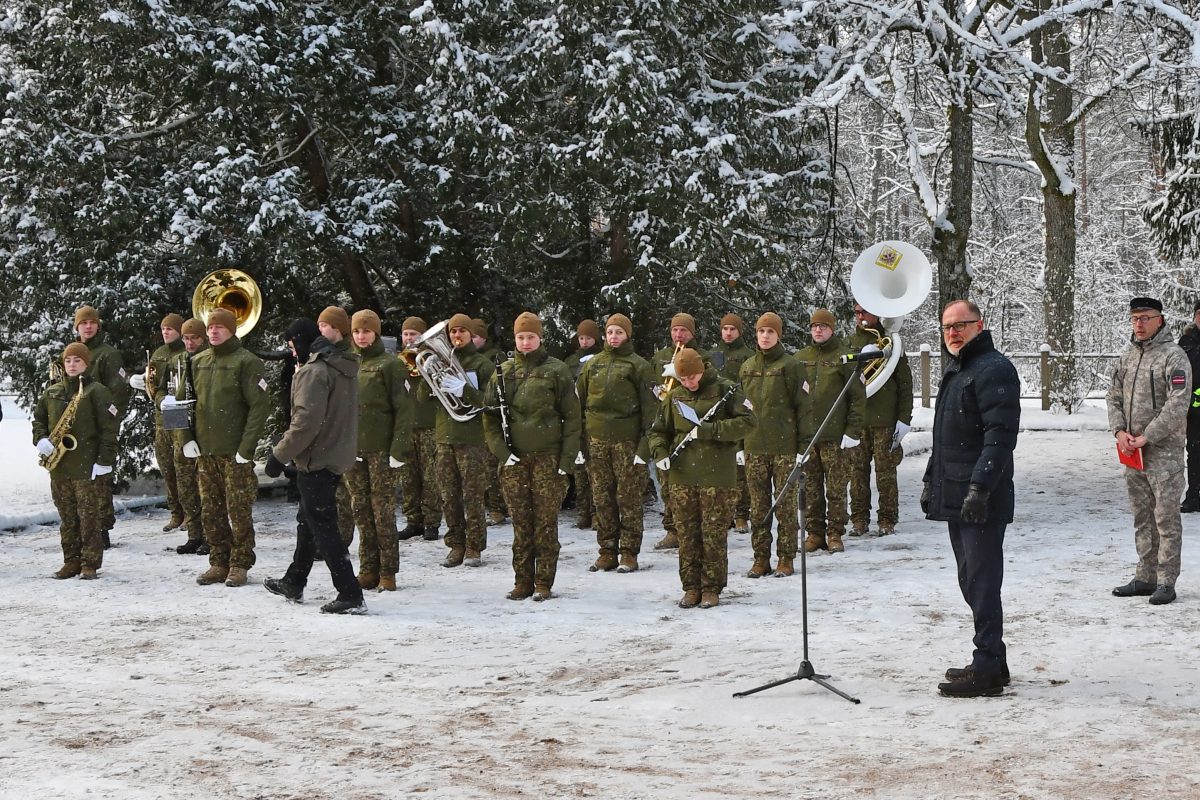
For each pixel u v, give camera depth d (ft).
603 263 55.11
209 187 45.32
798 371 32.01
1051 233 81.66
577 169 47.93
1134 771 14.78
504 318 54.49
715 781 14.96
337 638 24.94
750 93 50.57
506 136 46.06
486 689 20.63
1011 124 67.41
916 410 82.12
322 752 16.61
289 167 49.42
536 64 46.37
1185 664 20.52
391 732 17.74
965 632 23.80
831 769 15.30
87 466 32.35
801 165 54.44
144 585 31.37
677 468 27.76
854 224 58.34
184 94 46.80
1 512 43.52
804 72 54.24
